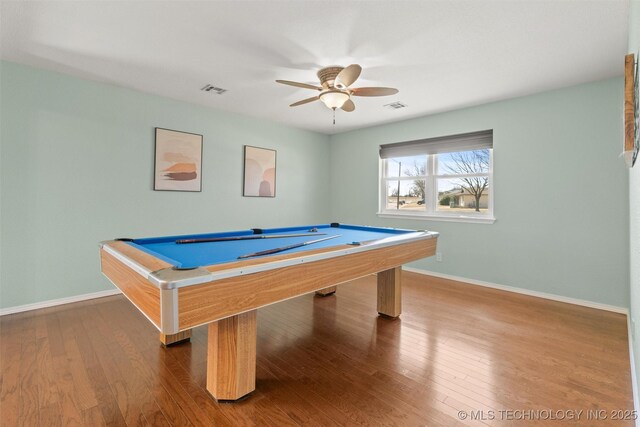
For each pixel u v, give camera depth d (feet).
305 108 12.92
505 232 11.60
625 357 6.66
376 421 4.77
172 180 11.89
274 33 7.08
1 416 4.76
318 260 5.56
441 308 9.65
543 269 10.77
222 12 6.31
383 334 7.82
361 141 16.38
